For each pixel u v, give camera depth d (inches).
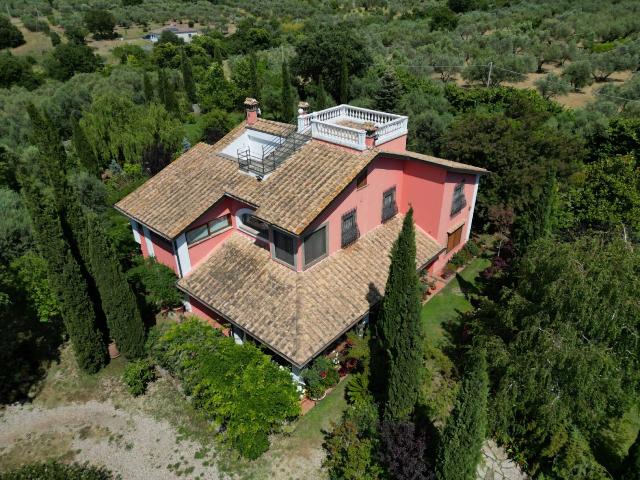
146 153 1477.6
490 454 618.8
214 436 660.1
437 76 2335.1
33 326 871.7
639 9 2554.1
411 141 1535.4
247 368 644.7
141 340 762.8
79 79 2380.7
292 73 2380.7
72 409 714.8
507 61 2113.7
